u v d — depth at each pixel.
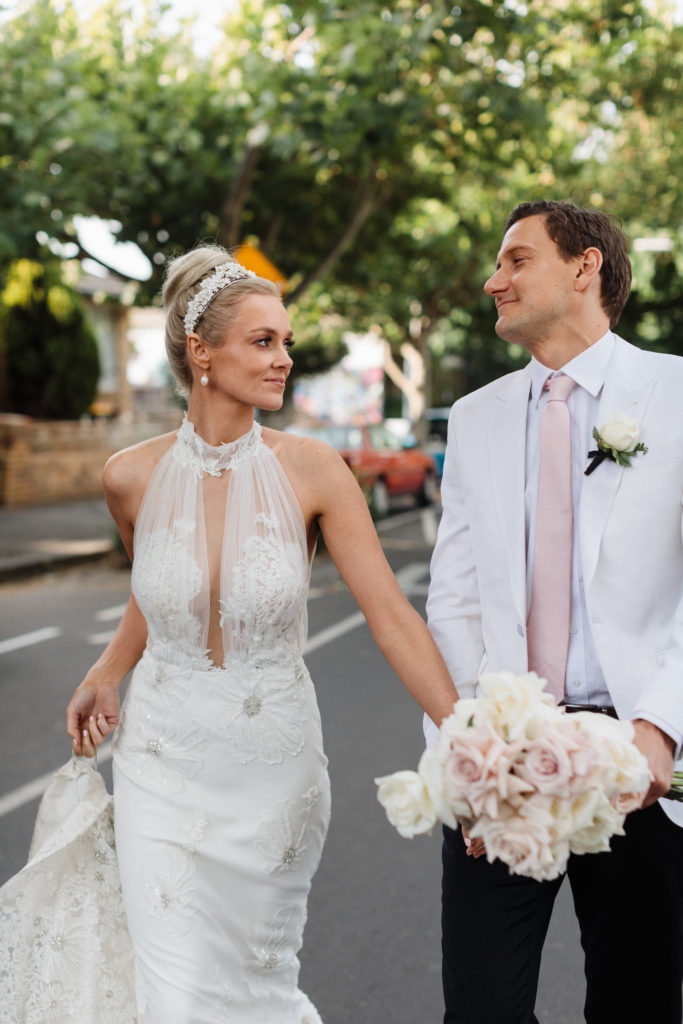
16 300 22.22
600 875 2.22
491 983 2.21
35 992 2.44
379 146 12.19
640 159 19.97
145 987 2.34
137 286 14.30
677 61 12.91
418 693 2.36
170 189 13.04
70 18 12.02
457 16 10.43
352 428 18.41
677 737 1.96
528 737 1.68
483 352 34.25
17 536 15.41
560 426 2.30
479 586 2.37
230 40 12.91
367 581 2.44
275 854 2.42
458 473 2.49
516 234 2.30
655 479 2.20
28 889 2.47
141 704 2.46
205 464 2.47
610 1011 2.30
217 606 2.42
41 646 8.44
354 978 3.39
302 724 2.47
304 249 15.70
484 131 12.46
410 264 18.94
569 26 11.77
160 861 2.35
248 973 2.42
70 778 2.59
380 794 1.75
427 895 3.96
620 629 2.19
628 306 25.88
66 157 11.88
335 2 10.98
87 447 22.58
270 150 13.26
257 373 2.40
